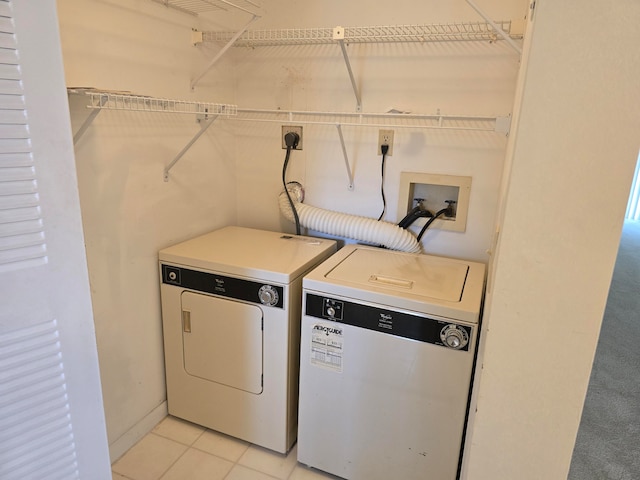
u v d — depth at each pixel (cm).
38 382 91
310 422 171
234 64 218
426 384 148
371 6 188
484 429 83
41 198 86
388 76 192
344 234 205
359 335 154
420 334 145
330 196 216
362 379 157
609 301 347
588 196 66
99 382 102
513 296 74
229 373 184
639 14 59
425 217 199
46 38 82
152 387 195
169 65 178
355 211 213
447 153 190
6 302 84
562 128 65
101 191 157
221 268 173
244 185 234
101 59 148
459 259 195
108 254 163
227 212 231
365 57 194
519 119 67
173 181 190
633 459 188
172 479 171
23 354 88
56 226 89
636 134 63
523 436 81
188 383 195
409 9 182
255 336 174
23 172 82
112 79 154
